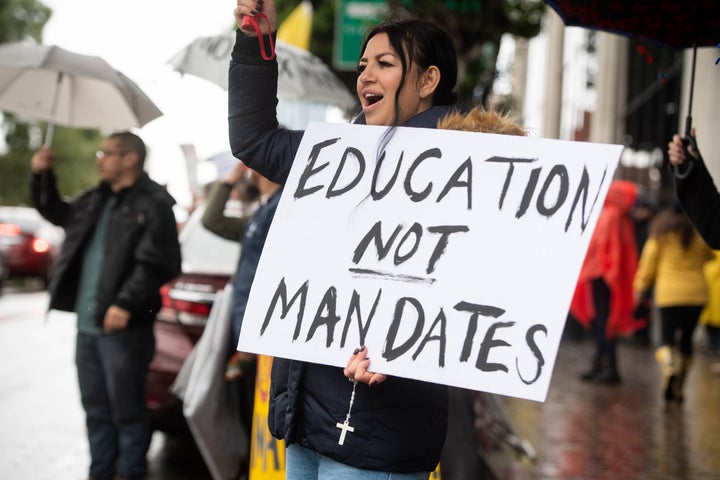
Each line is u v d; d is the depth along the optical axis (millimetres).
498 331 2658
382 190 2916
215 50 5809
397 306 2768
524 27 11891
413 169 2910
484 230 2777
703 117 13891
